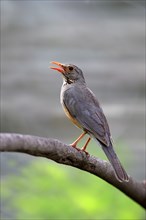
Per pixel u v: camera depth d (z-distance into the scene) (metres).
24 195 11.29
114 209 10.89
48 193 11.18
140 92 18.27
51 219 10.84
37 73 18.36
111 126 16.58
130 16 21.20
